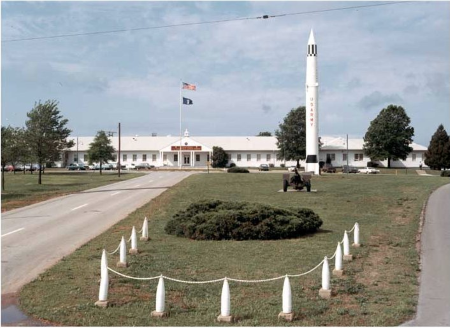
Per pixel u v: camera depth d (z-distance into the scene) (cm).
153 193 3694
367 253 1504
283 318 904
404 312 954
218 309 969
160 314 920
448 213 2373
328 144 10469
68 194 3716
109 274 1226
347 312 955
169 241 1700
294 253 1491
